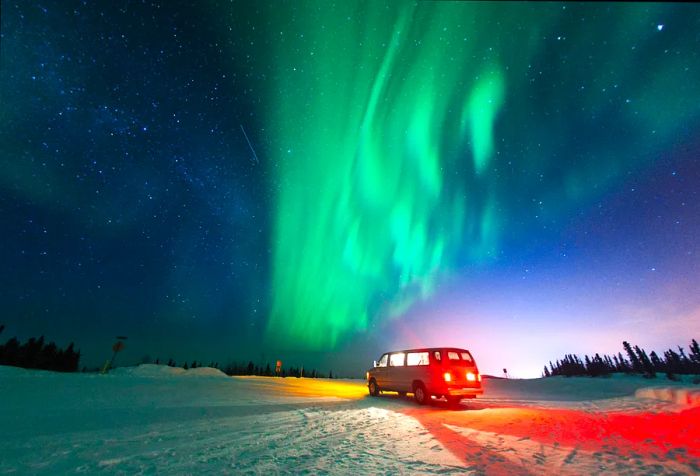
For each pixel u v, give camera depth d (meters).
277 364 33.53
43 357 58.12
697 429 7.19
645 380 30.97
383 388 16.17
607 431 7.43
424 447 6.26
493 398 17.28
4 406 9.92
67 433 7.23
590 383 29.11
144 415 9.49
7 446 6.11
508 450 5.92
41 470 4.94
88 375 22.08
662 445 6.02
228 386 18.81
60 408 10.04
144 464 5.22
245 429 7.96
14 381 15.13
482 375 39.03
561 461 5.23
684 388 12.81
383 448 6.22
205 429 7.90
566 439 6.72
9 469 4.96
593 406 12.42
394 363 15.79
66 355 60.41
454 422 8.89
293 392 18.27
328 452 5.96
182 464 5.24
